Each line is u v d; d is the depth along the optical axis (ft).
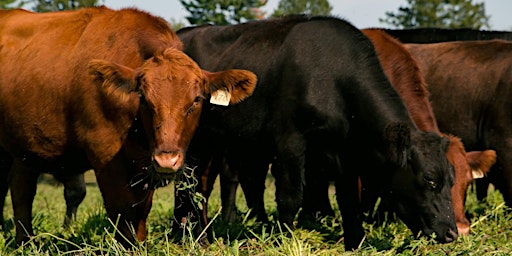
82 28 22.65
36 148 23.12
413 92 25.91
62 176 25.14
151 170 19.76
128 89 19.70
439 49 35.58
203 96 19.98
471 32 38.45
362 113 24.22
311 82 24.75
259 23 27.94
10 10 26.16
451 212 22.72
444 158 22.76
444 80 34.45
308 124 24.79
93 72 19.57
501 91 32.42
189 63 19.77
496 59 33.37
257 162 29.71
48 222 30.76
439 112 34.45
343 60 24.84
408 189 22.95
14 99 23.17
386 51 27.22
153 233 27.81
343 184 25.50
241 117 26.53
